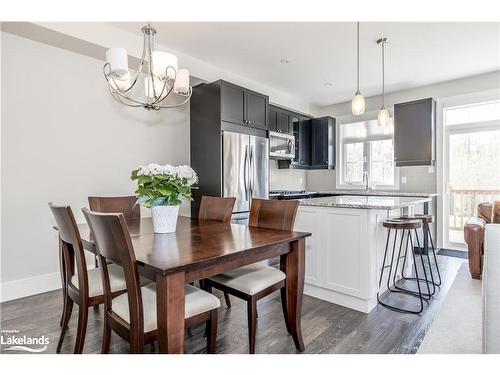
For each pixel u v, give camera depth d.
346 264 2.62
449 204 4.77
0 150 2.71
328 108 6.22
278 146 5.07
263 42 3.39
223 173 3.79
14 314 2.44
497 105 4.36
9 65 2.74
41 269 2.95
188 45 3.48
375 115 5.52
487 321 1.39
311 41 3.38
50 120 2.99
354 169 5.93
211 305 1.62
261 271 2.00
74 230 1.68
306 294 2.91
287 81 4.74
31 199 2.88
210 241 1.73
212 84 3.89
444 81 4.70
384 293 2.89
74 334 2.10
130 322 1.37
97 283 1.81
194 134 4.16
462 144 4.66
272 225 2.18
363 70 4.25
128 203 2.87
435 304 2.62
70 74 3.12
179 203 2.03
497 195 4.38
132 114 3.64
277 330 2.18
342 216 2.65
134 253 1.39
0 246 2.72
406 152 4.80
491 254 1.39
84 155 3.23
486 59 3.86
